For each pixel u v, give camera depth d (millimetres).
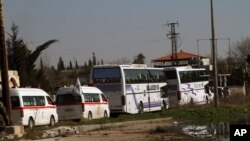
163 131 27828
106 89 42531
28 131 25906
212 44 46219
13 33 60875
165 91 50125
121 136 25219
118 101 42219
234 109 44875
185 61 97875
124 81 42344
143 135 25734
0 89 31078
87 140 23219
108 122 33812
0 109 24375
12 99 31422
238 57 103312
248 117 37312
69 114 37562
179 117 40281
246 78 50781
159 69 49594
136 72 44750
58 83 74875
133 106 43656
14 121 31172
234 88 75750
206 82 59531
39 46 62438
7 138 23484
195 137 24672
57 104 37750
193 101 55406
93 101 38906
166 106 50312
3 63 25422
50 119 34438
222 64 96000
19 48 60656
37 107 33000
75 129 28406
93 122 33312
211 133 26750
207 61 71562
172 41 98625
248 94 67250
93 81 42781
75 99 37562
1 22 25203
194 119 37969
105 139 23641
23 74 59531
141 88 45344
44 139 23984
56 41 62844
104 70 42750
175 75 52688
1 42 25344
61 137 25031
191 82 55469
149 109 46531
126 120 36188
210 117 39219
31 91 32875
